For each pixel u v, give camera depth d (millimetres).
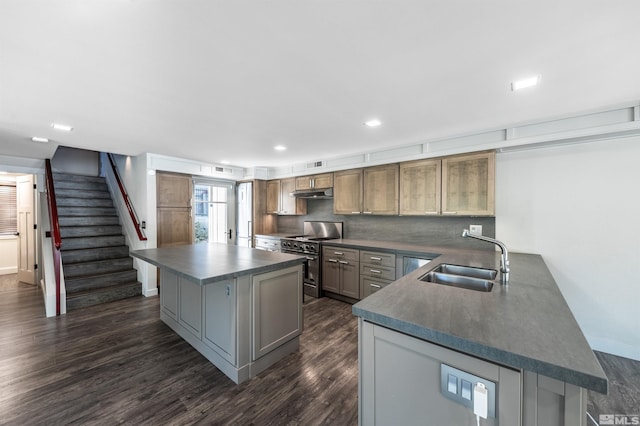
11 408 1842
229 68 1683
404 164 3678
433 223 3721
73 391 2021
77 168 6219
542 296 1400
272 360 2396
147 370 2299
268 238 5184
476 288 1907
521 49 1482
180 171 4641
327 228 4988
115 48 1459
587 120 2451
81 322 3293
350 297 3945
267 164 5234
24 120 2605
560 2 1138
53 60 1570
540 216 2861
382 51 1506
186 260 2527
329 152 4113
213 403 1902
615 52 1498
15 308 3742
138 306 3846
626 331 2479
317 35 1365
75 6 1139
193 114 2484
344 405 1891
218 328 2330
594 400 1938
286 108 2344
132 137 3262
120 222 5184
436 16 1226
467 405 909
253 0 1116
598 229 2592
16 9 1144
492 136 2951
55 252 3535
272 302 2387
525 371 819
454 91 2004
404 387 1072
